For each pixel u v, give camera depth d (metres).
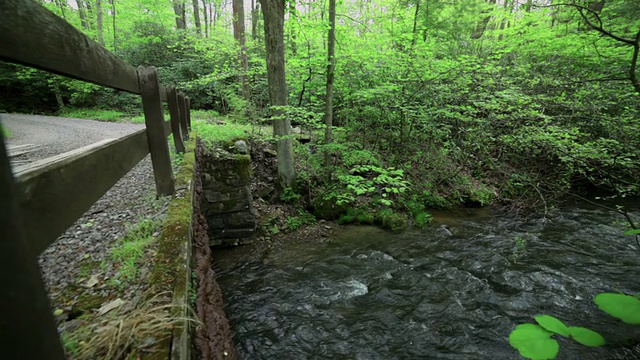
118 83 1.71
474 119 6.95
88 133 7.33
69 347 1.09
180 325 1.20
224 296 4.44
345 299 4.34
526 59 7.71
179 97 5.30
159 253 1.75
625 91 5.56
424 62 6.64
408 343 3.53
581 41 5.68
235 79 11.23
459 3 8.22
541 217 7.07
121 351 1.07
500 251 5.59
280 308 4.16
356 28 7.92
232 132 7.69
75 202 1.02
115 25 14.20
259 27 13.02
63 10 12.19
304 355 3.40
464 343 3.50
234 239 6.18
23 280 0.60
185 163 3.89
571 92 5.95
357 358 3.35
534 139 5.97
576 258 5.23
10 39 0.69
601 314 3.86
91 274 1.63
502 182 8.25
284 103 7.10
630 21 5.16
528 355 0.51
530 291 4.36
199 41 11.17
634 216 6.80
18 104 13.21
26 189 0.73
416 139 8.02
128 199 2.79
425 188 7.98
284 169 7.39
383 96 7.09
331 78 6.86
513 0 4.00
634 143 4.95
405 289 4.55
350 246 6.00
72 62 1.06
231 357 1.87
